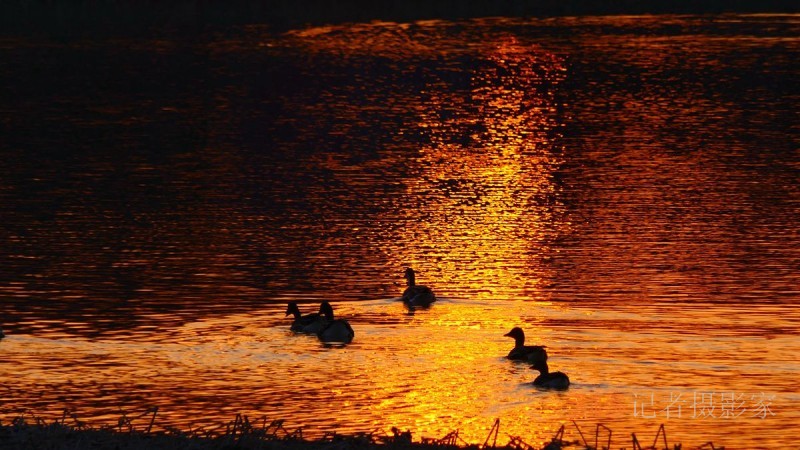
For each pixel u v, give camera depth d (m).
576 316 137.88
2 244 176.75
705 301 143.88
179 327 134.38
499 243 176.00
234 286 153.12
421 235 181.38
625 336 129.38
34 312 141.12
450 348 125.25
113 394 110.75
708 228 183.75
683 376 114.88
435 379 114.75
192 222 191.50
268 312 141.12
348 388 112.12
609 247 172.88
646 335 129.62
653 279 154.75
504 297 146.62
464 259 166.88
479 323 135.38
